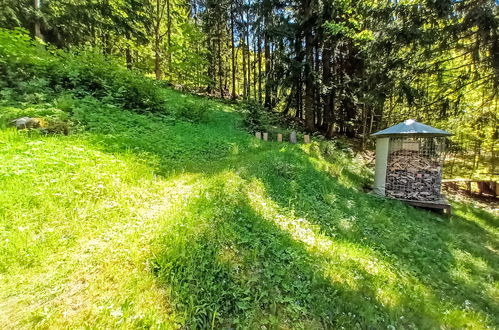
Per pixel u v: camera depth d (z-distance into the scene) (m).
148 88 9.23
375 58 9.67
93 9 13.30
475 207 8.28
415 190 7.11
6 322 1.62
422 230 5.38
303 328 2.13
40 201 2.89
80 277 2.09
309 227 4.09
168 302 2.01
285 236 3.41
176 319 1.88
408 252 4.21
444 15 7.71
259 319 2.09
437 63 8.93
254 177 5.19
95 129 5.70
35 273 2.08
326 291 2.62
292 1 13.04
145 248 2.52
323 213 4.90
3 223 2.48
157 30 17.98
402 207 6.46
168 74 19.22
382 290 2.94
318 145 10.22
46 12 11.77
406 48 9.04
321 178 6.67
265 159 6.53
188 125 8.80
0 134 4.16
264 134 10.34
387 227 5.09
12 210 2.65
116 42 16.20
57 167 3.63
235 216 3.52
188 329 1.84
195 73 18.70
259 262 2.77
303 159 7.54
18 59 6.85
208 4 16.77
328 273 2.88
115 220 3.03
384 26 9.04
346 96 13.05
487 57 7.74
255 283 2.46
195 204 3.53
